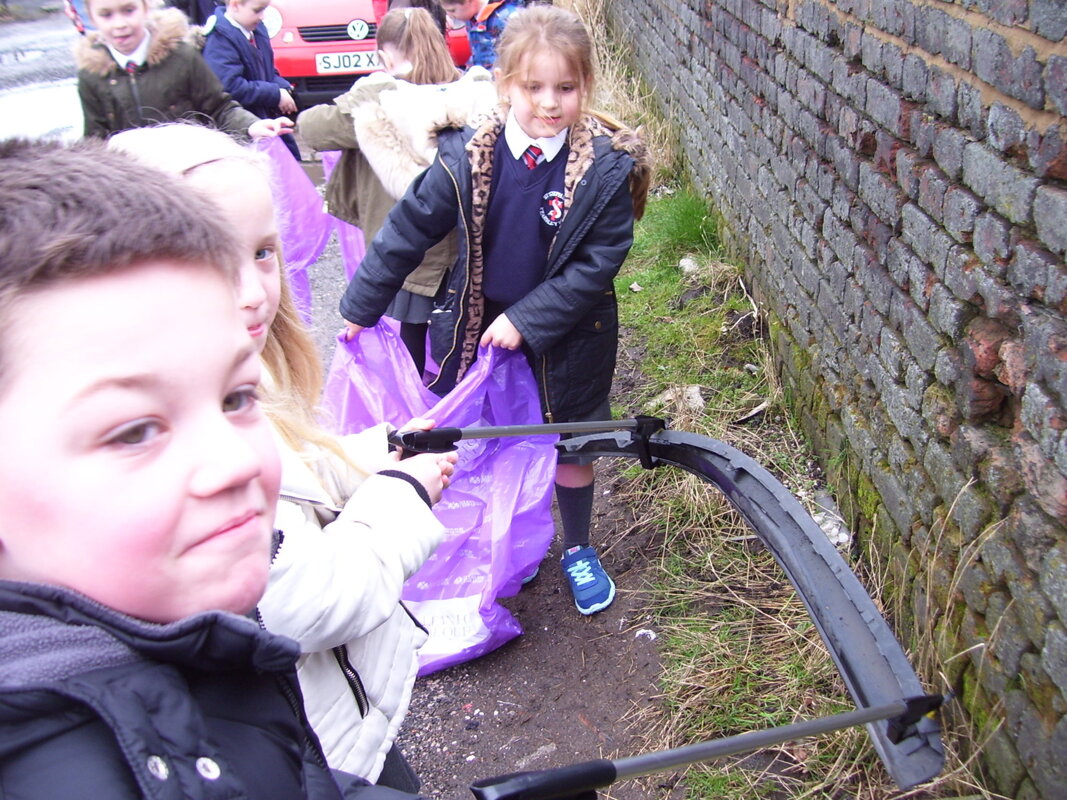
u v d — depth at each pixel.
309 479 1.52
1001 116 1.72
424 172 2.72
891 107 2.27
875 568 2.47
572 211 2.56
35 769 0.63
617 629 2.74
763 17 3.55
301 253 4.00
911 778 1.42
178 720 0.69
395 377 2.85
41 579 0.67
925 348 2.13
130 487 0.65
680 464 2.36
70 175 0.67
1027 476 1.70
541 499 2.64
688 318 4.15
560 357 2.71
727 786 2.15
